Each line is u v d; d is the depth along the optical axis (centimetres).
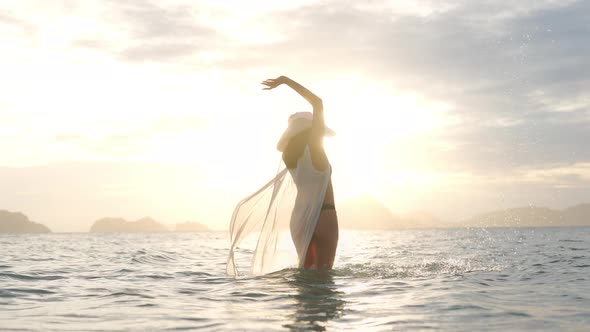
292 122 571
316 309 310
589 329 250
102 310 319
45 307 335
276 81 556
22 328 261
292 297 363
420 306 317
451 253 1023
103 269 671
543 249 1190
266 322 271
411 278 485
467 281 462
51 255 1109
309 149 552
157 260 888
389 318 279
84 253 1206
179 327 260
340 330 249
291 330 249
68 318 291
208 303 343
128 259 916
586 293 380
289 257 568
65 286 461
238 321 274
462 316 285
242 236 577
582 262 718
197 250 1371
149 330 254
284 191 579
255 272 568
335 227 551
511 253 1006
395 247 1424
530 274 532
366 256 927
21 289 436
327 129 568
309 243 548
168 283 481
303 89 556
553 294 375
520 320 273
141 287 448
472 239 2347
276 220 575
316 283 446
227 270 570
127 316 296
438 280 469
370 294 376
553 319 276
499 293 380
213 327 259
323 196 546
